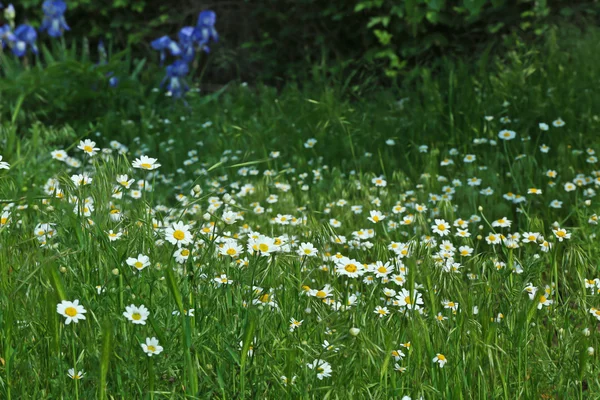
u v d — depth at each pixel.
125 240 2.15
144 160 2.29
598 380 2.15
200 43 7.04
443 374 1.97
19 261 2.40
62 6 7.08
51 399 1.81
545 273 3.09
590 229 3.24
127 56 7.15
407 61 7.06
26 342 1.98
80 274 2.08
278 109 6.08
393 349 2.05
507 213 3.58
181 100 6.64
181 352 1.87
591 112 4.80
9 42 6.64
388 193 3.89
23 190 3.18
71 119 6.18
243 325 1.96
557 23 6.46
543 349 2.22
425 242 2.62
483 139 4.50
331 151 4.88
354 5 7.19
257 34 8.04
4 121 5.93
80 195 2.21
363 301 2.42
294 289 2.28
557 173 4.01
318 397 1.90
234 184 4.25
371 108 5.83
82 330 1.94
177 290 1.70
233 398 1.83
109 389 1.86
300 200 4.09
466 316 2.19
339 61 7.08
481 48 6.71
